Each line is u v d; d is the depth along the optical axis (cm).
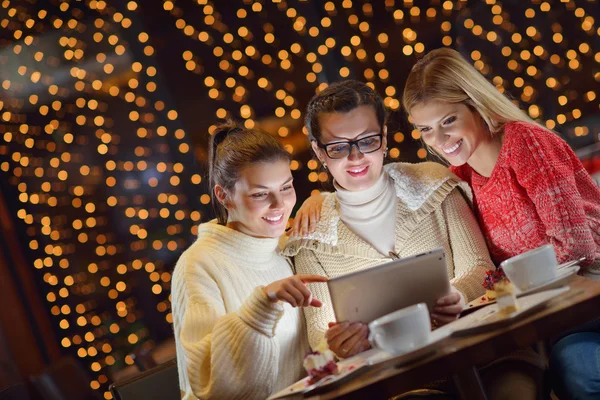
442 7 480
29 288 454
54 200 460
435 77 228
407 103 237
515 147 224
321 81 486
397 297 187
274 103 490
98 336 467
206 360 199
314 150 237
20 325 443
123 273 471
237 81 487
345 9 484
